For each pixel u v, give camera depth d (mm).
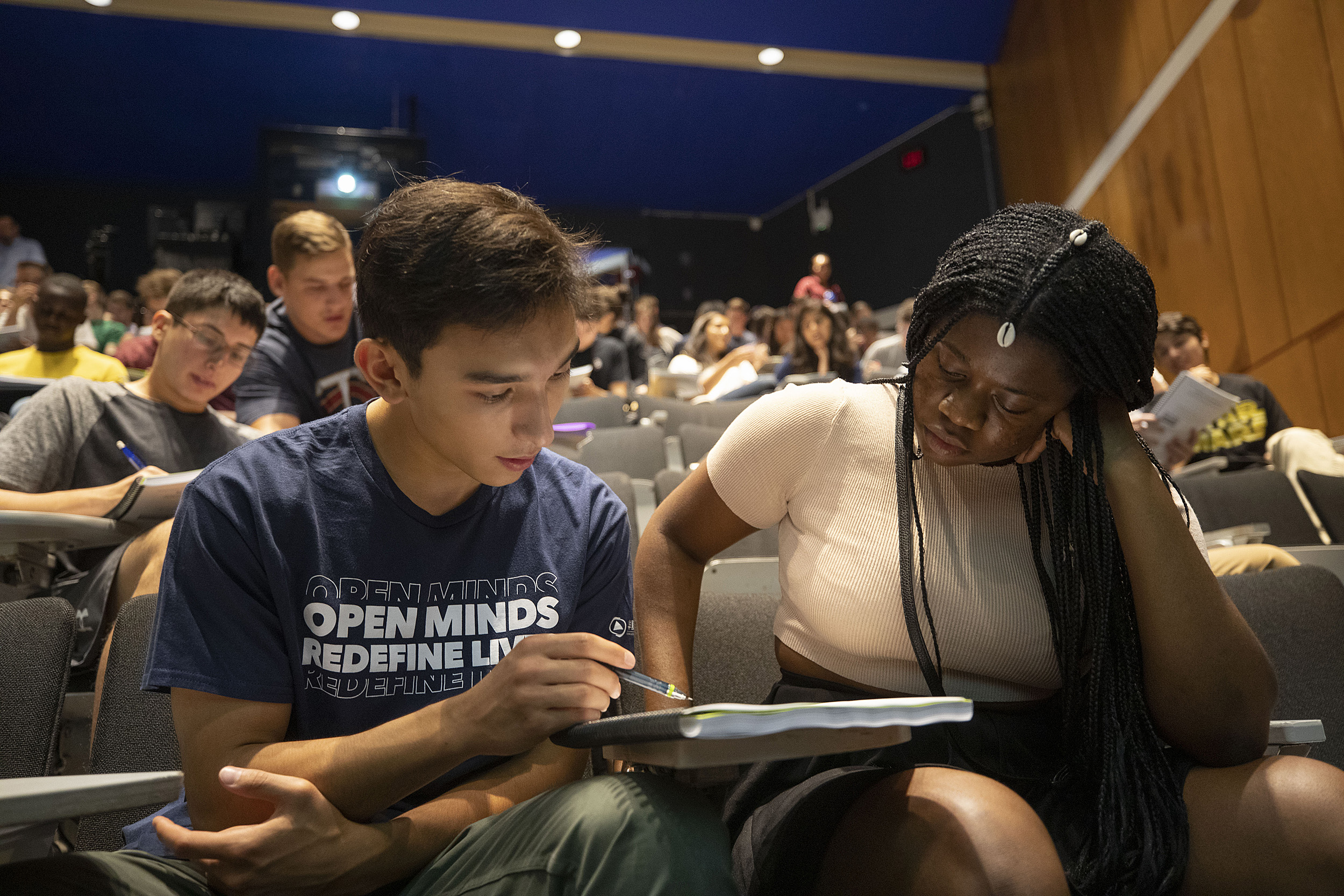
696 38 6492
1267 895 787
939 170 7539
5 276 6883
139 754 1173
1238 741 871
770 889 825
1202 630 851
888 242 8086
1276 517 2318
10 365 2893
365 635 882
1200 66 4230
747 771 1045
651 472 2656
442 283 760
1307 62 3516
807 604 1002
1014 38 6484
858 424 1010
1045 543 973
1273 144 3766
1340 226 3416
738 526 1067
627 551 1032
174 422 1904
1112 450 894
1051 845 718
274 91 7176
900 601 959
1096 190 5477
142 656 1228
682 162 8555
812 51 6762
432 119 7656
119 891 717
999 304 853
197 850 729
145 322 5043
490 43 6449
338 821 755
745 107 7496
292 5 6180
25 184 8492
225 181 8695
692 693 1144
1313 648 1302
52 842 843
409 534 915
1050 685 987
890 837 740
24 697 1168
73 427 1821
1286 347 3834
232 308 1883
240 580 858
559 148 8211
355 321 2377
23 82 7008
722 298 9883
